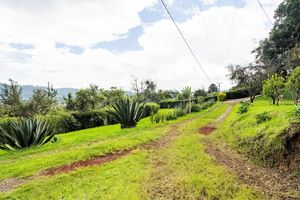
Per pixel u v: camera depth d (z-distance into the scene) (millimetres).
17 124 9992
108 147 7953
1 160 7332
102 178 5031
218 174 5051
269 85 16562
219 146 7977
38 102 24297
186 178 4738
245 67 28047
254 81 26828
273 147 5910
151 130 12250
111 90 33781
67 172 5578
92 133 14703
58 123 18094
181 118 18531
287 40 33219
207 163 5887
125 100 14570
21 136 9391
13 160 7254
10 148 9438
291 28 32312
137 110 14172
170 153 7035
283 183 4695
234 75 27688
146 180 4812
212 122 14945
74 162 6449
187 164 5836
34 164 6328
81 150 7660
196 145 7871
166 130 11930
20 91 24078
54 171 5746
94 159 6738
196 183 4523
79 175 5301
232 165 5895
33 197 4254
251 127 8641
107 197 4023
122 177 5047
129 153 7254
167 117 17828
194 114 22281
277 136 5977
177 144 8227
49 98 26250
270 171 5391
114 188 4422
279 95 16203
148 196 4070
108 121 22359
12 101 23156
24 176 5469
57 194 4301
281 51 34750
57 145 9281
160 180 4867
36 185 4770
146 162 6234
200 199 4004
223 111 24203
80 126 20094
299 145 5395
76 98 27922
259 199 3941
